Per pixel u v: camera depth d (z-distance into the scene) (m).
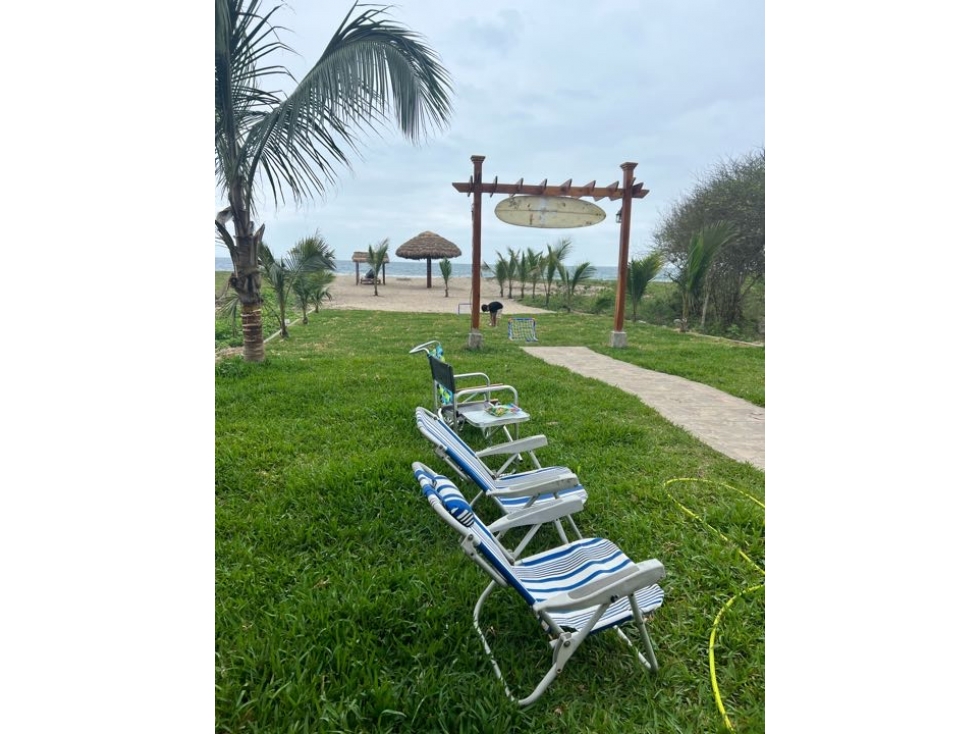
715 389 8.09
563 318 20.52
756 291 19.02
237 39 7.07
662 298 21.44
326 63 7.00
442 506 2.18
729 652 2.41
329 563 3.05
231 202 7.97
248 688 2.16
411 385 7.41
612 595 1.93
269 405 6.31
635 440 5.34
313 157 7.77
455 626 2.46
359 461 4.30
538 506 2.86
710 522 3.65
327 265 14.48
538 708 2.11
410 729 2.00
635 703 2.17
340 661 2.26
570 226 11.23
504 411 5.00
